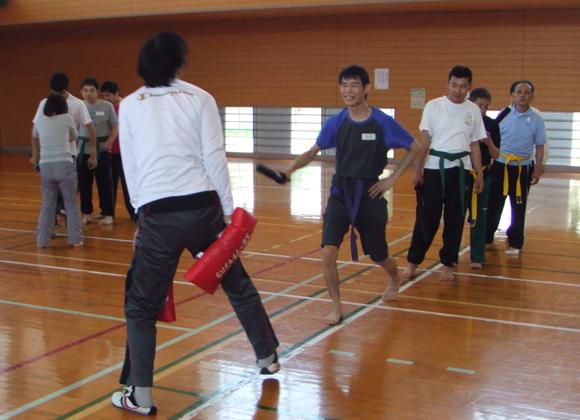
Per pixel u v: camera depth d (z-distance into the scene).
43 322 3.97
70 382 3.07
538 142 5.81
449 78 4.67
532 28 13.25
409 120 14.43
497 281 4.96
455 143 4.69
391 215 8.00
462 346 3.55
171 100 2.66
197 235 2.69
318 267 5.35
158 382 3.05
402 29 14.19
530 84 5.69
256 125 16.28
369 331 3.79
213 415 2.72
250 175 12.55
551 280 4.99
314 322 3.96
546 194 10.16
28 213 8.09
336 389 2.98
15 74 18.02
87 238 6.59
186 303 4.36
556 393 2.94
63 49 17.31
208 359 3.34
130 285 2.72
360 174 3.78
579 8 12.87
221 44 15.84
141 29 16.34
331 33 14.80
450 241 4.89
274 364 3.06
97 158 7.29
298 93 15.31
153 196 2.62
